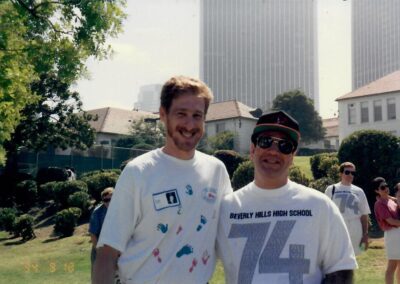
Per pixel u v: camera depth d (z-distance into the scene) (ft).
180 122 10.40
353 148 65.21
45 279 43.14
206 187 10.61
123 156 144.66
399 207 28.50
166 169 10.33
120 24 46.44
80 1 44.19
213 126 220.43
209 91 10.87
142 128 207.51
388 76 178.50
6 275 47.19
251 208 10.46
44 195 100.17
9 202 102.17
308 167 97.09
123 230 9.97
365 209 28.84
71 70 45.93
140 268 10.00
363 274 35.22
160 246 10.00
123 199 10.07
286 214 10.18
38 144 132.46
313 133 268.41
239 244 10.29
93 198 93.61
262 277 9.87
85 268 47.55
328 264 10.06
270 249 10.03
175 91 10.45
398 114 164.25
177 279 9.87
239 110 216.95
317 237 10.04
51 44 44.68
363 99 173.78
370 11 595.06
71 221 75.56
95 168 138.72
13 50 41.88
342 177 29.04
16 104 44.83
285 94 273.33
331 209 10.25
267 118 10.49
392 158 63.62
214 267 10.69
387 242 27.86
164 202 10.04
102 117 231.09
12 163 125.18
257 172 10.46
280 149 10.23
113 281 9.86
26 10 42.93
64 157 134.92
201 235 10.30
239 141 209.36
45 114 132.57
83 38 45.06
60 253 59.21
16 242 74.28
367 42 598.34
